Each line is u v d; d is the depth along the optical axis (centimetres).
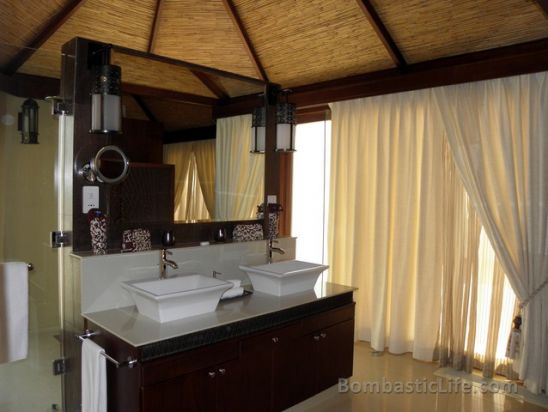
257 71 407
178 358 200
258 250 319
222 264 295
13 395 257
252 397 236
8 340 237
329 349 286
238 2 337
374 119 383
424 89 351
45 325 256
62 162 247
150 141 272
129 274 243
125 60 260
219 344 217
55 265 253
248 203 331
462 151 327
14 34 292
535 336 298
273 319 246
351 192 399
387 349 383
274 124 346
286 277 273
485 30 295
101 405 202
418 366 348
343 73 389
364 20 321
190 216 296
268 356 244
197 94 297
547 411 279
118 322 215
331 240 415
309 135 447
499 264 317
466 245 334
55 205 250
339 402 291
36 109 250
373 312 380
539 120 294
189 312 225
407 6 298
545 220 293
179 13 339
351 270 397
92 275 229
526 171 301
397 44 334
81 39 234
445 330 346
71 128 238
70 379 244
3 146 256
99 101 227
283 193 465
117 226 258
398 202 365
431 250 350
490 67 309
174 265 251
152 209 275
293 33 354
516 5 270
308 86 421
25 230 253
